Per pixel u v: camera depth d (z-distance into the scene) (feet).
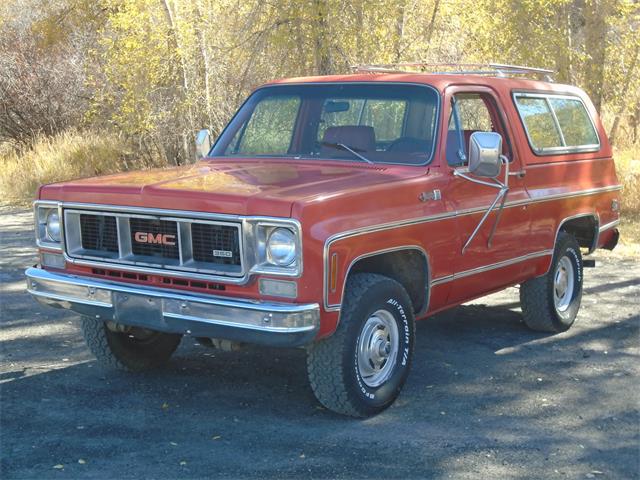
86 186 16.44
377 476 13.53
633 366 19.93
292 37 45.19
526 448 14.87
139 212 15.60
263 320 14.29
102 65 65.36
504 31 47.37
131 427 15.60
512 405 17.11
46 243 17.16
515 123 20.54
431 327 23.41
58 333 22.25
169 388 17.92
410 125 18.30
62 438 14.99
